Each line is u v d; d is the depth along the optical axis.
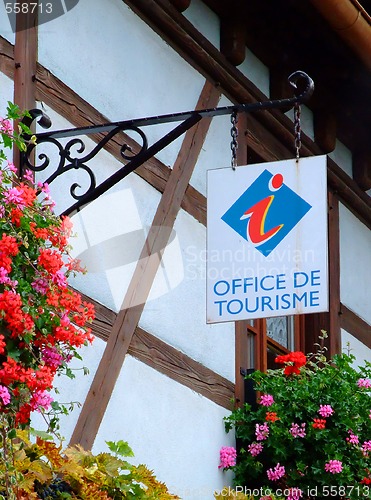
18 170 6.52
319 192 6.53
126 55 8.01
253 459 8.52
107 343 7.30
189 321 8.28
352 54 9.84
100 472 6.28
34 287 5.38
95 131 6.42
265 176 6.64
